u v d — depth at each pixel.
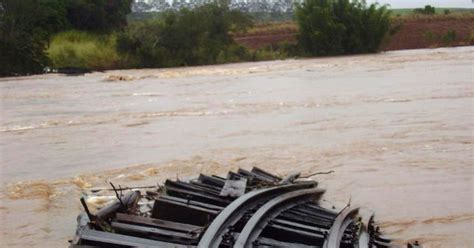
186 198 9.52
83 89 30.33
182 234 7.88
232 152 15.24
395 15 71.44
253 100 24.16
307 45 52.53
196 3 52.22
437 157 14.05
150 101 24.97
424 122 18.19
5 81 36.00
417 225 9.83
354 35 51.66
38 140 17.50
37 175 13.62
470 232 9.49
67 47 45.09
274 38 61.44
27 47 40.78
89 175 13.50
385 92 24.97
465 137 15.97
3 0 43.22
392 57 44.72
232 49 50.34
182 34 47.50
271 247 7.52
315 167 13.55
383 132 16.98
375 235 8.66
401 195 11.38
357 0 52.25
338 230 8.07
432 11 73.50
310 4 52.41
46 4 51.00
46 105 24.62
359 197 11.32
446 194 11.39
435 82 27.62
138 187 11.54
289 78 32.59
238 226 8.21
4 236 9.88
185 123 19.50
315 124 18.55
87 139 17.45
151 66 46.66
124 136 17.72
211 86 29.97
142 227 8.17
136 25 50.69
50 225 10.39
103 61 45.47
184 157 14.88
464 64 36.09
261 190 9.39
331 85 28.30
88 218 8.77
